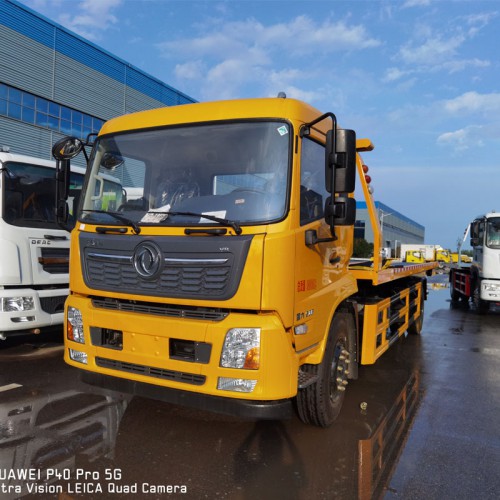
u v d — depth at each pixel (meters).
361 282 5.22
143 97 24.91
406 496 3.05
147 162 3.82
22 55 18.66
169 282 3.34
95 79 21.98
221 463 3.41
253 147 3.42
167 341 3.33
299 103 3.51
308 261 3.47
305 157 3.53
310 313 3.50
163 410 4.38
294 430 4.04
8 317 5.61
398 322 6.68
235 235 3.20
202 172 3.58
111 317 3.58
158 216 3.53
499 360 6.89
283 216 3.21
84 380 3.77
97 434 3.85
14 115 18.58
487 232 11.12
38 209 6.09
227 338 3.14
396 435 4.02
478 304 11.89
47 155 20.06
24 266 5.80
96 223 3.83
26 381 5.18
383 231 5.74
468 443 3.90
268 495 3.01
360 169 5.14
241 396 3.10
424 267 8.71
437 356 7.10
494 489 3.17
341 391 4.30
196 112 3.70
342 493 3.06
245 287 3.11
